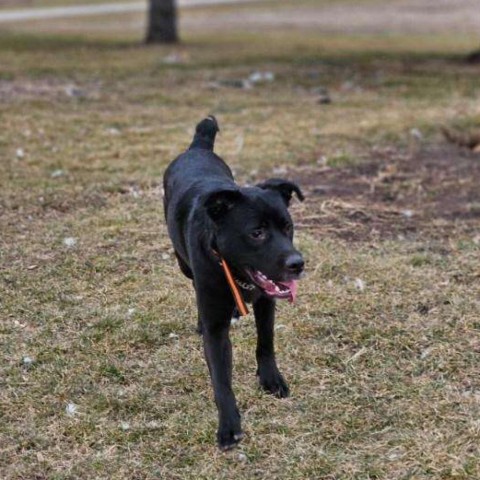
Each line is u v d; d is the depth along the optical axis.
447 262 11.81
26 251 12.09
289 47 36.53
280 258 7.40
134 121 19.66
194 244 7.95
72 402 8.79
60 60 29.58
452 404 8.66
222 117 20.27
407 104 22.06
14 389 8.97
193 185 8.71
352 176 15.79
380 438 8.19
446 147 17.88
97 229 12.89
